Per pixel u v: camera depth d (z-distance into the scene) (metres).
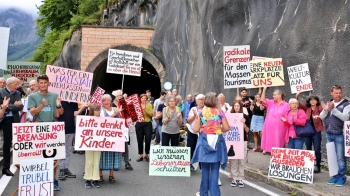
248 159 10.78
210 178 6.40
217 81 15.27
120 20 36.78
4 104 7.51
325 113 7.94
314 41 10.56
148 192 7.56
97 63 28.06
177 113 10.05
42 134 6.61
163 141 10.06
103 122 7.77
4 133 8.21
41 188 6.20
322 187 7.61
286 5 11.91
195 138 9.49
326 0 10.27
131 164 10.77
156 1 31.19
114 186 8.05
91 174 7.78
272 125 8.97
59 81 8.62
